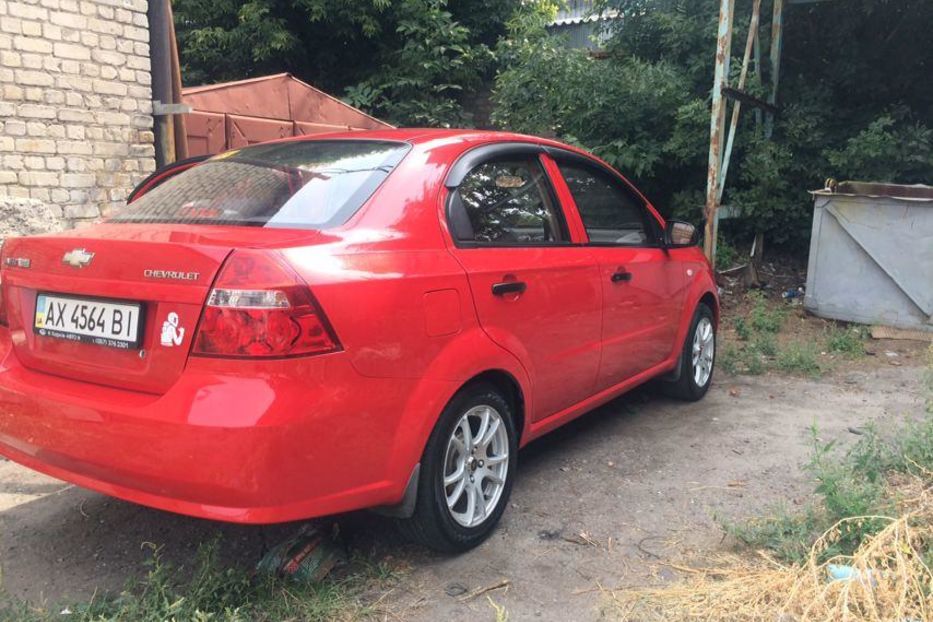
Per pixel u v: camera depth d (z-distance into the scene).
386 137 3.23
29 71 5.21
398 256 2.62
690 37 8.62
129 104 5.91
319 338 2.27
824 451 3.29
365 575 2.75
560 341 3.42
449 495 2.86
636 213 4.36
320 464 2.29
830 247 7.02
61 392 2.48
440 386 2.66
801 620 2.18
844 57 8.73
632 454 4.05
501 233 3.21
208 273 2.24
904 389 5.34
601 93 8.60
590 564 2.87
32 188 5.31
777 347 6.44
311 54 12.80
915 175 7.92
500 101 9.70
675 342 4.67
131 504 3.34
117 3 5.73
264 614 2.47
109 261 2.43
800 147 8.42
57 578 2.74
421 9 11.64
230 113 7.42
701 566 2.83
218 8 12.20
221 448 2.15
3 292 2.82
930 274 6.48
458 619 2.51
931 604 2.21
